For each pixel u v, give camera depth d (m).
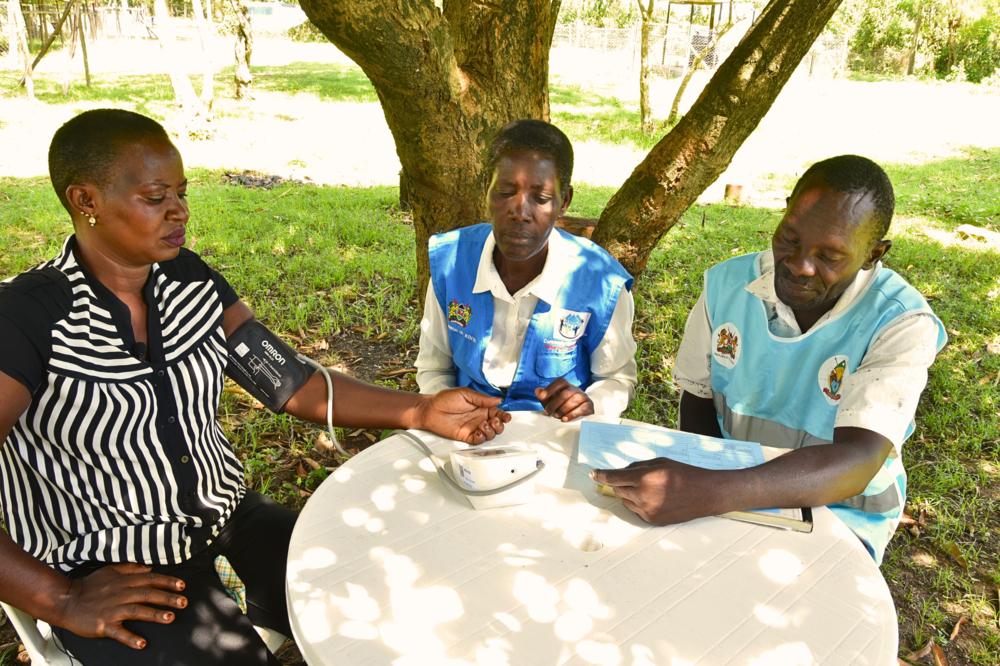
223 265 5.25
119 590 1.53
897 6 26.41
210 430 1.87
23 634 1.58
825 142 12.37
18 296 1.56
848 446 1.71
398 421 1.99
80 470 1.67
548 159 1.96
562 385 2.11
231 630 1.63
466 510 1.62
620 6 31.30
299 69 21.64
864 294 1.92
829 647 1.26
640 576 1.42
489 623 1.30
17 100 13.18
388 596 1.36
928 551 2.83
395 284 5.06
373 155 9.98
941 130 13.94
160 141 1.63
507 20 2.77
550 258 2.16
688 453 1.81
